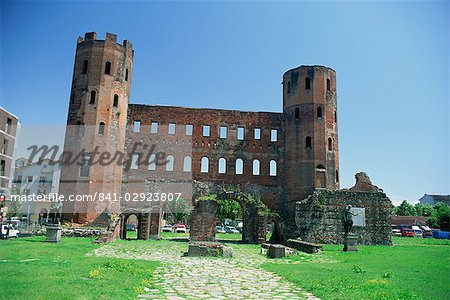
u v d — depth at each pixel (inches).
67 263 686.5
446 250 1326.3
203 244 1039.0
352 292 500.1
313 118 1961.1
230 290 526.9
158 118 2059.5
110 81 1798.7
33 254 803.4
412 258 1008.9
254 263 881.5
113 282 513.7
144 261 812.6
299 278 621.9
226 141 2089.1
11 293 422.3
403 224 3944.4
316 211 1716.3
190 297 468.8
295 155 1975.9
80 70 1797.5
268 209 1822.1
